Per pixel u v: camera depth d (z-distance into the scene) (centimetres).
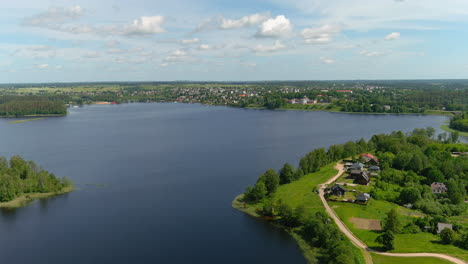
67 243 14300
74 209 17825
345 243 13225
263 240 14475
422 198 17550
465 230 14175
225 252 13525
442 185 19075
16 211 17712
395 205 17150
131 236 14875
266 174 19338
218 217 16750
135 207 18012
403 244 13162
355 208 16550
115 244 14200
